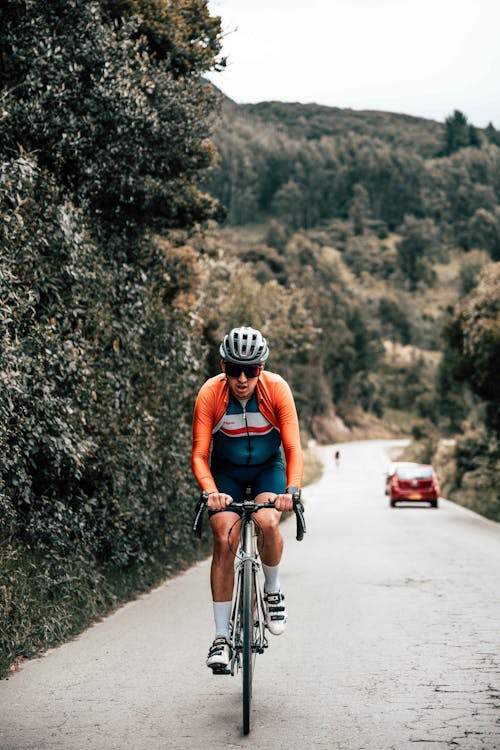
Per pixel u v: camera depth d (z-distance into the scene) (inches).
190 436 552.7
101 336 401.1
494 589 430.0
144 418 442.0
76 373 352.5
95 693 227.5
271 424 215.9
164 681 240.7
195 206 600.7
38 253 344.2
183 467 523.5
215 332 900.6
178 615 358.0
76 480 383.6
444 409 4333.2
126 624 335.9
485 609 367.2
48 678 244.4
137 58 451.2
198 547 606.2
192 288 847.1
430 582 457.4
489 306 1085.8
